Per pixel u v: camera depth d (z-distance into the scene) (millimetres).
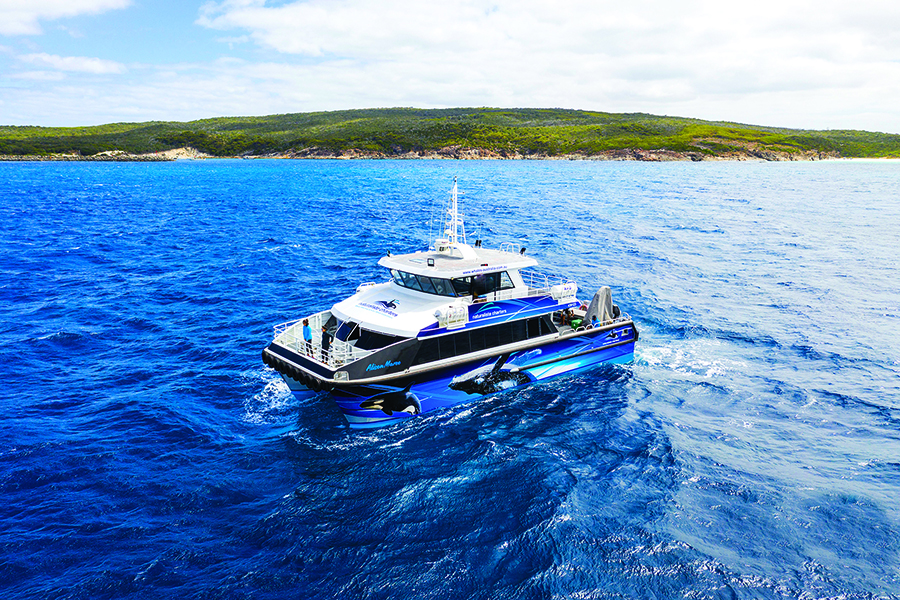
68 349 24047
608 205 80312
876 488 14328
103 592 10984
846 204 82000
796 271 38344
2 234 53812
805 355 23328
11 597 10812
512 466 15430
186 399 19375
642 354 23531
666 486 14469
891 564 11688
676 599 10820
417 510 13555
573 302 21312
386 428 17578
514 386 20188
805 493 14133
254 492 14305
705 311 29156
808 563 11734
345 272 37906
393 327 18047
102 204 81312
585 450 16266
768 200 87312
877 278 36312
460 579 11375
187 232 55562
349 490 14375
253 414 18453
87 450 16078
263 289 33469
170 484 14547
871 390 20094
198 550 12195
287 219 65438
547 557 11938
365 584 11258
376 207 77938
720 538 12508
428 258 19938
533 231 56344
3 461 15398
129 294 32500
